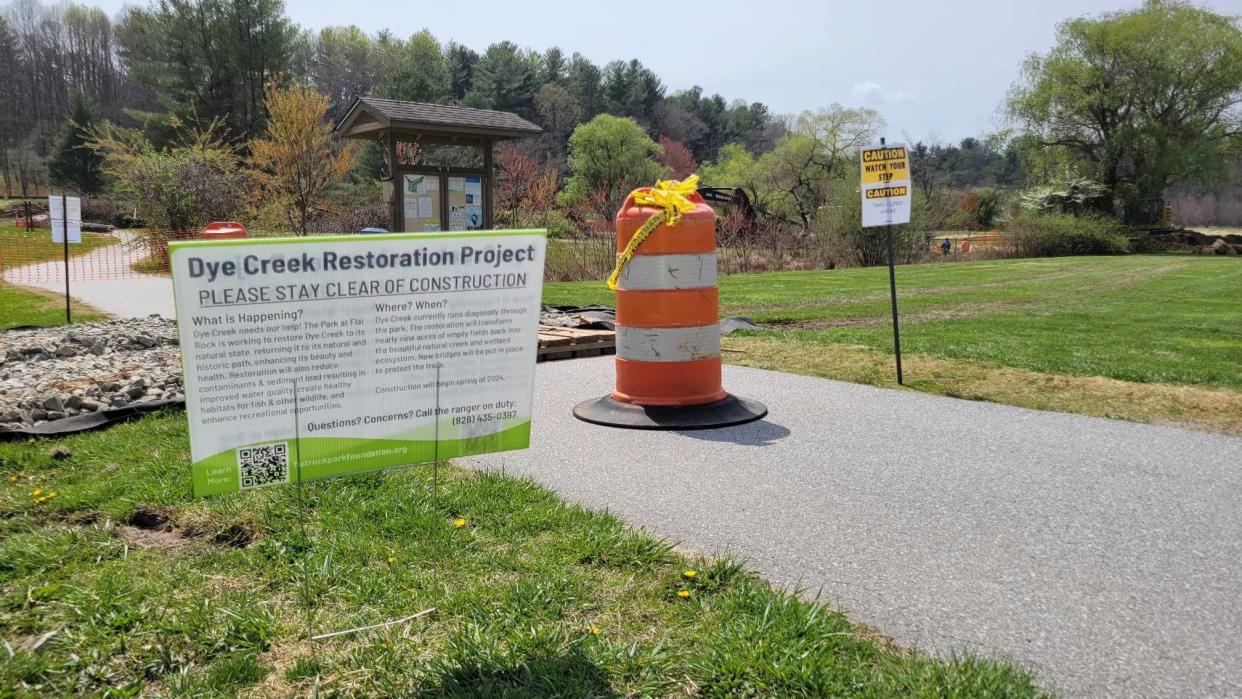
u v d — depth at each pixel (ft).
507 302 10.18
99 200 169.78
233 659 8.96
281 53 173.88
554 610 10.06
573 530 12.68
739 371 26.96
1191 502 14.53
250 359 8.91
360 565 11.38
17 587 10.66
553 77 306.14
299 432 9.30
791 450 17.74
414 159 99.71
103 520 13.05
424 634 9.61
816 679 8.56
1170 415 20.99
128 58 198.08
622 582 10.93
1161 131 150.41
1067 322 40.45
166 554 11.80
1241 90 149.89
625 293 20.34
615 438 18.71
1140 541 12.75
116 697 8.39
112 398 20.97
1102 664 9.14
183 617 9.80
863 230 103.91
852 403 22.38
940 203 129.18
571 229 93.61
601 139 215.92
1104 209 154.51
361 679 8.71
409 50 265.54
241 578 10.97
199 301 8.56
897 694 8.29
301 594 10.53
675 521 13.51
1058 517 13.76
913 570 11.64
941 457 17.26
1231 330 37.09
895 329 25.02
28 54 296.71
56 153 206.80
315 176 96.22
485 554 11.78
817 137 174.70
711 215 20.20
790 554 12.17
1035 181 172.14
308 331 9.14
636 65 311.88
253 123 170.19
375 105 48.85
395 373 9.71
